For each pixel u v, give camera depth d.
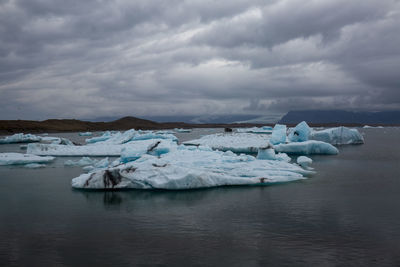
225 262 8.11
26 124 95.25
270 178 17.81
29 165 25.22
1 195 15.73
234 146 36.94
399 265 7.92
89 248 9.11
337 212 12.37
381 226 10.73
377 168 23.52
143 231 10.44
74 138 67.38
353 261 8.13
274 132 37.72
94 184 16.67
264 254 8.55
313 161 27.52
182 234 10.11
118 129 117.81
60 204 13.96
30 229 10.78
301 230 10.38
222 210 12.77
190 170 16.48
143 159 19.52
